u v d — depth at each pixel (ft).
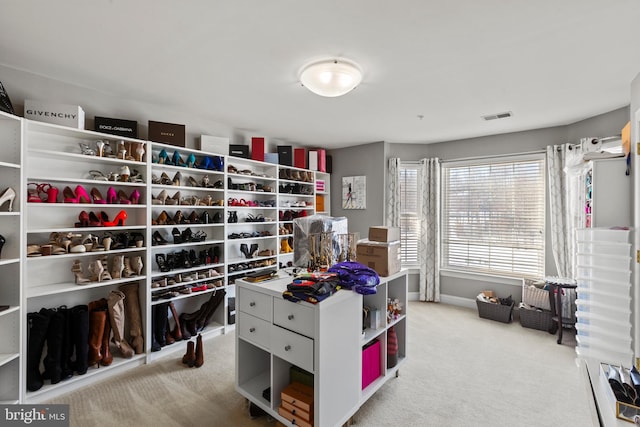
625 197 8.00
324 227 7.34
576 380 7.80
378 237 7.36
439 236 14.75
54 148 7.96
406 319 8.07
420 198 15.20
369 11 5.23
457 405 6.77
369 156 15.49
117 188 9.25
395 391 7.29
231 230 12.51
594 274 8.11
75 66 7.35
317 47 6.43
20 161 6.63
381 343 7.23
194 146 11.16
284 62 7.11
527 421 6.25
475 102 9.50
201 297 11.33
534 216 12.53
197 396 7.07
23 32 5.92
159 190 10.25
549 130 12.12
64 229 7.41
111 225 8.32
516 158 12.91
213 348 9.68
